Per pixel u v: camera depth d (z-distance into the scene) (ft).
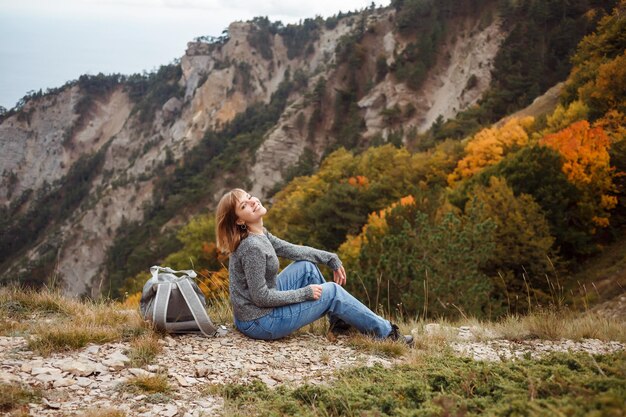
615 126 125.90
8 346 13.62
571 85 173.06
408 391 10.27
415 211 70.54
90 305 19.67
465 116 272.31
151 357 13.28
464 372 11.18
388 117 358.84
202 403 10.77
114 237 437.17
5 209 653.30
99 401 10.57
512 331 18.93
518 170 98.94
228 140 479.82
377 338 15.84
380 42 428.15
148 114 643.86
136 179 485.56
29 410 9.77
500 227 79.36
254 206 15.28
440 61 374.63
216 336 15.79
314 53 638.12
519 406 7.88
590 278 84.79
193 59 654.53
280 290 16.03
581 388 8.38
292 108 408.26
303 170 339.36
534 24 304.30
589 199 96.02
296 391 10.68
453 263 44.60
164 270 16.71
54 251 451.12
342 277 16.90
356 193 160.35
